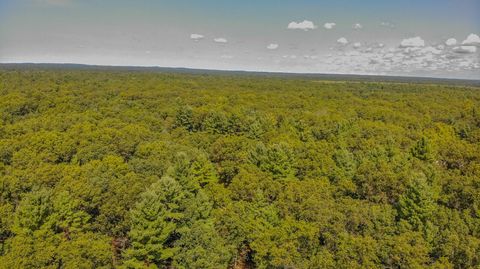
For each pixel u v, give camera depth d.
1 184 41.50
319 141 71.81
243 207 41.41
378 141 69.69
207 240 36.19
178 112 93.69
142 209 36.00
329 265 32.19
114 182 42.59
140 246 35.41
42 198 35.94
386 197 46.09
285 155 55.44
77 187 40.00
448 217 38.62
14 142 57.56
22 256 30.19
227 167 58.62
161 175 50.22
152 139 68.88
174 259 36.12
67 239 36.22
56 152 56.25
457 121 96.81
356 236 35.38
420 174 44.38
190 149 61.19
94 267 31.97
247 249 42.12
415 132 80.44
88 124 71.56
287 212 40.09
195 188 46.78
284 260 33.62
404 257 31.53
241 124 85.06
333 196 46.06
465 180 45.41
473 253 32.31
